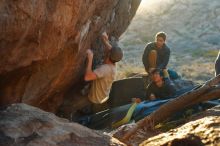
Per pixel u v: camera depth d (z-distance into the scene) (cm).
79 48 480
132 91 740
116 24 705
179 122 545
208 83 538
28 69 377
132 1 775
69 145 295
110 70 572
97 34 581
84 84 606
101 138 319
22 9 296
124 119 652
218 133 355
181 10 3102
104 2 521
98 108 700
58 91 543
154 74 714
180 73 1614
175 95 707
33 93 438
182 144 354
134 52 2294
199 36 2633
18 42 314
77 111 675
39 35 338
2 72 333
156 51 844
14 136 287
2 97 374
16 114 322
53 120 324
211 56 2088
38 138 292
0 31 284
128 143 485
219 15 2939
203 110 593
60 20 364
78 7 387
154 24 2898
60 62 452
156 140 381
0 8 275
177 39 2598
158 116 528
